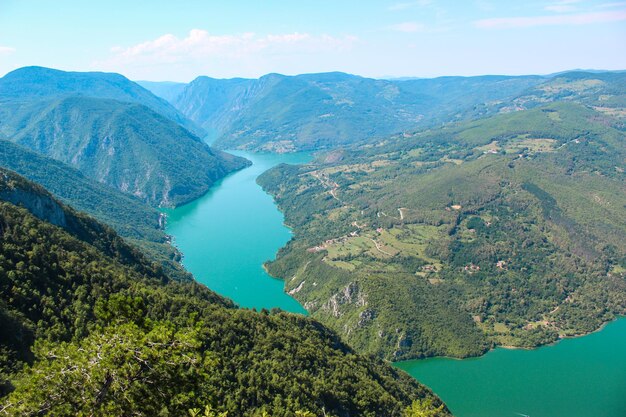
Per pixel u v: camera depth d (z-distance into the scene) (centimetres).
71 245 17250
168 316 14450
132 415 5612
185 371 6128
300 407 12075
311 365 14975
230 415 11188
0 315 11106
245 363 13538
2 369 9712
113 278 15912
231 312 16938
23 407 5262
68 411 5362
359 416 13562
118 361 5656
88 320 13075
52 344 6391
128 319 6725
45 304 12888
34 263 14212
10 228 15675
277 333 15875
